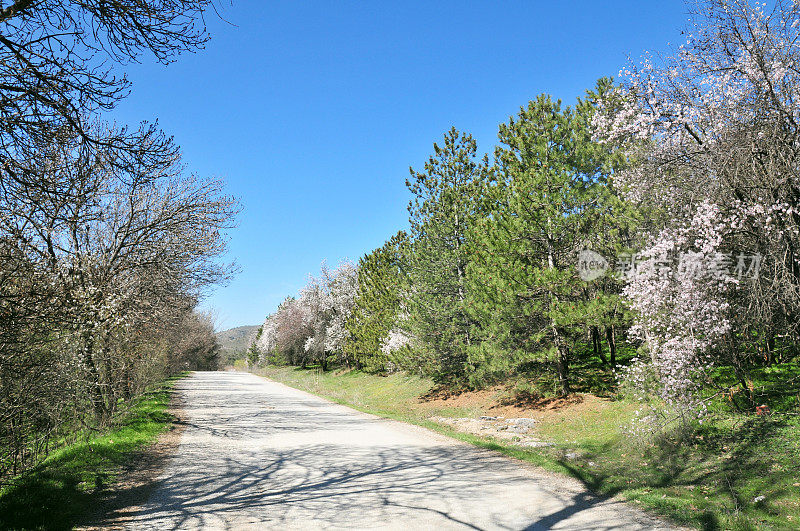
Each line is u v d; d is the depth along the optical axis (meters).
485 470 9.34
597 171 16.94
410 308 26.33
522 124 18.05
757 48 9.29
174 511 6.77
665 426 10.38
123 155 6.59
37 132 5.73
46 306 7.48
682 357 9.55
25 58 5.53
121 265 14.41
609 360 20.52
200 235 15.96
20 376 7.56
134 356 14.94
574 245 17.45
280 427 15.51
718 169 9.20
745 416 10.29
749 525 5.82
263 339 77.38
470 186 24.09
